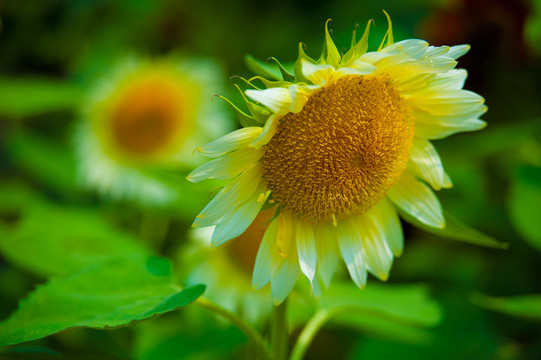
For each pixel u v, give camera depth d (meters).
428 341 0.71
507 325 0.77
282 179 0.56
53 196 1.15
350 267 0.58
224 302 0.78
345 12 1.12
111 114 1.05
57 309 0.55
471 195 0.88
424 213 0.58
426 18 0.95
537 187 0.75
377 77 0.56
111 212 1.00
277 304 0.56
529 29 0.86
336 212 0.57
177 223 0.95
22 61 1.20
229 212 0.56
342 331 0.83
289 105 0.53
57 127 1.25
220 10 1.16
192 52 1.16
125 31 1.17
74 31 1.16
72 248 0.74
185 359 0.69
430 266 0.86
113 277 0.58
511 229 0.85
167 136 1.06
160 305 0.55
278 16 1.14
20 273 0.87
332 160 0.56
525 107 0.90
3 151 1.30
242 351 0.73
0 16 1.13
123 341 0.77
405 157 0.57
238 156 0.55
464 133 0.87
